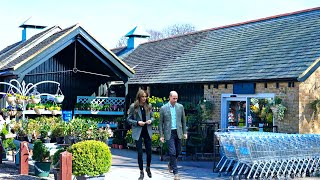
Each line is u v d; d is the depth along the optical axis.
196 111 19.11
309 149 13.21
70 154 10.15
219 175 13.14
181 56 23.64
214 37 23.72
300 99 15.28
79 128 12.38
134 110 11.20
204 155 17.34
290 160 12.86
